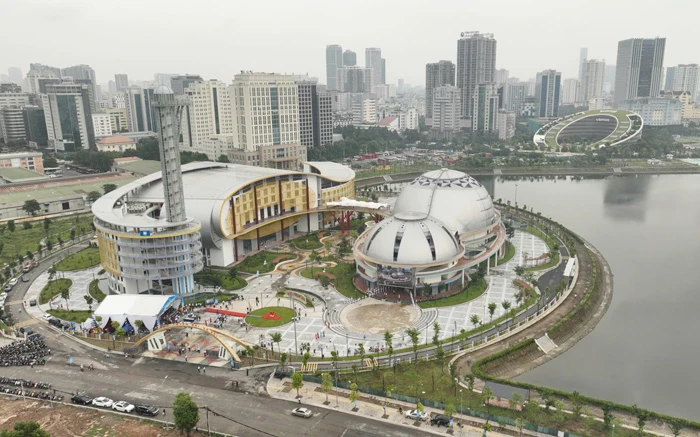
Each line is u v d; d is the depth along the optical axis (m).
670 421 109.00
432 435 104.12
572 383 129.12
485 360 132.50
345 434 104.50
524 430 105.06
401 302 173.12
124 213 194.38
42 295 185.88
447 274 182.75
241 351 139.75
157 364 134.75
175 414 101.94
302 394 119.69
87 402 116.69
